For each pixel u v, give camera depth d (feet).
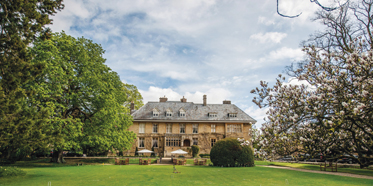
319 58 43.88
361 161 42.50
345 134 45.57
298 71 46.96
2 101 38.73
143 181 48.19
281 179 51.67
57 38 86.12
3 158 77.30
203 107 162.61
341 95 33.83
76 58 90.94
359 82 33.27
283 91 39.50
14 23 41.34
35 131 48.34
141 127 153.17
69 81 88.38
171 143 150.20
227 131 152.97
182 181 48.52
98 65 94.68
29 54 44.14
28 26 42.01
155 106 161.58
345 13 62.28
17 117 44.27
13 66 40.73
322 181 47.80
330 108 35.60
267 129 37.86
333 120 32.71
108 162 109.09
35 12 42.75
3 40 39.65
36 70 45.03
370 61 30.25
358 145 44.32
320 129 35.88
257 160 133.80
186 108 161.58
